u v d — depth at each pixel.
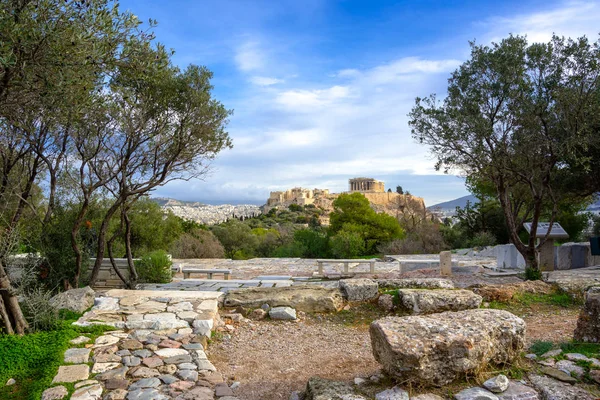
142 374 5.68
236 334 8.30
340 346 7.66
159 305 8.74
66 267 11.38
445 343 4.75
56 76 6.20
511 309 10.00
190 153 11.98
